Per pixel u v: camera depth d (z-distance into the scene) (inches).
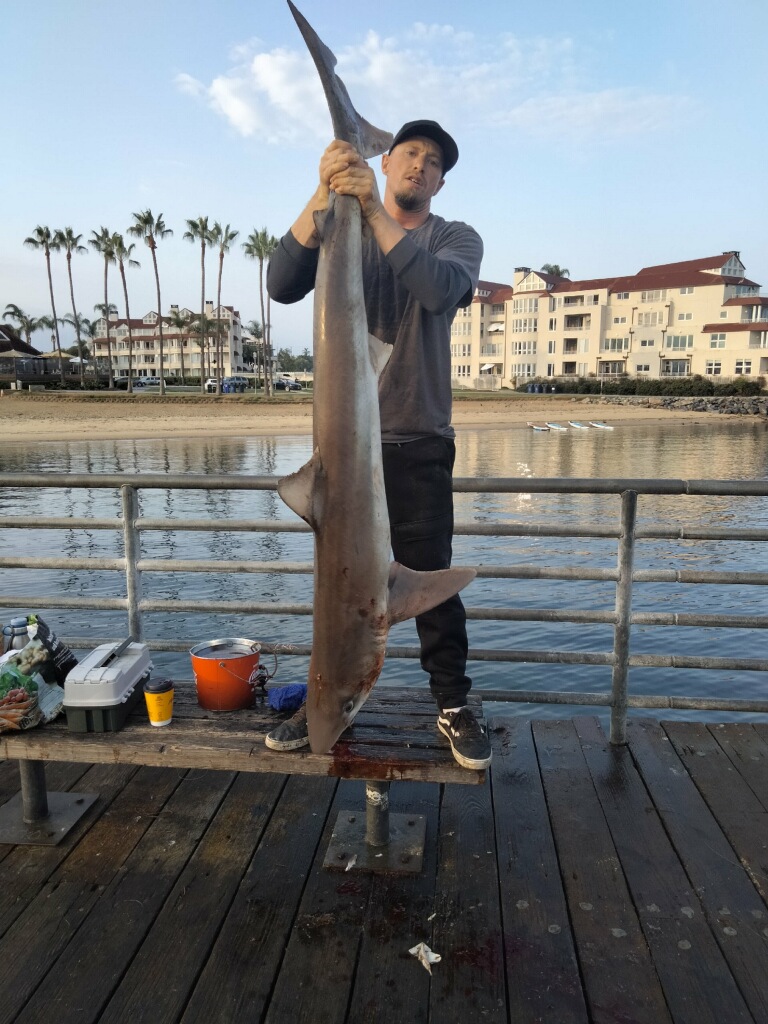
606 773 135.1
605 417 2381.9
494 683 319.9
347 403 85.9
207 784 130.3
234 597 450.3
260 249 2391.7
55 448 1400.1
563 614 143.8
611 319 3139.8
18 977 85.7
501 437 1760.6
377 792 107.2
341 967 87.2
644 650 362.0
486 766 96.2
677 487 136.6
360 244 85.8
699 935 93.0
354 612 89.9
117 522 150.3
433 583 94.3
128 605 152.2
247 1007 81.4
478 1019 79.9
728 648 365.1
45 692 110.7
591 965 87.8
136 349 4197.8
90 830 116.0
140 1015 80.4
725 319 2906.0
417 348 101.0
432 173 102.3
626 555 140.2
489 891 101.6
